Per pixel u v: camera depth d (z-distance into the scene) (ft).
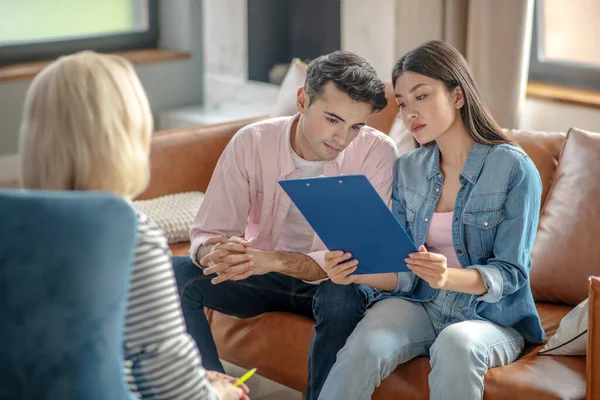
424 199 6.90
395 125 8.96
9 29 14.12
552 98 10.75
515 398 5.99
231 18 15.44
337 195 5.74
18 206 3.65
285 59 15.47
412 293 6.94
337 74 6.57
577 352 6.42
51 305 3.64
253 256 6.82
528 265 6.53
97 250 3.66
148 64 14.93
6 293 3.64
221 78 15.93
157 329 4.06
